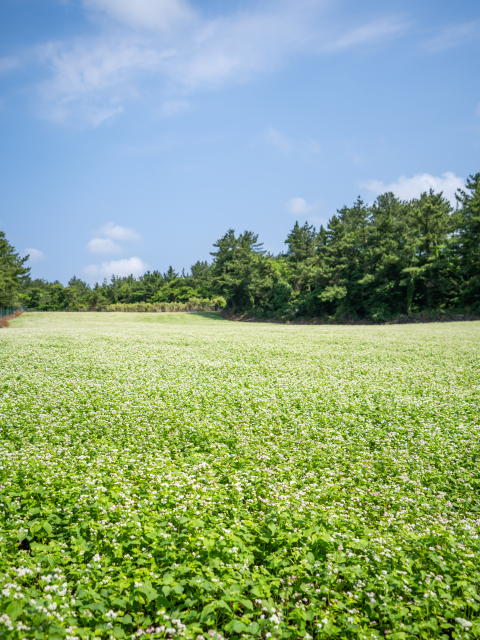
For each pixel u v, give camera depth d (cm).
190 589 441
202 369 1934
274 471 789
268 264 9344
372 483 768
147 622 381
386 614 428
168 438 980
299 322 7794
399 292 6594
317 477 782
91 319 7481
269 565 477
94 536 522
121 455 844
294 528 547
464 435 1011
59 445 902
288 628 383
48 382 1545
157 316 8756
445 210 7438
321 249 8569
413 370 1919
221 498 626
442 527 573
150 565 457
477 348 2603
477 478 791
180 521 523
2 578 407
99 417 1120
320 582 454
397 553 504
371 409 1239
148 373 1791
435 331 4028
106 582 423
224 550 473
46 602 384
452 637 420
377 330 4391
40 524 513
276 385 1580
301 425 1076
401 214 7769
